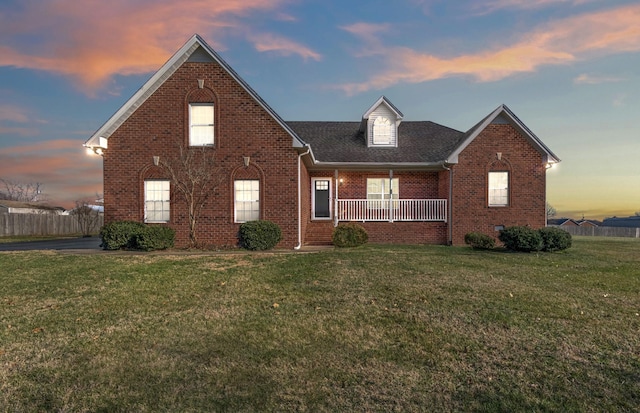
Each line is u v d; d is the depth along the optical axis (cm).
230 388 343
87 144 1341
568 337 472
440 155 1739
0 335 482
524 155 1638
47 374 373
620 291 720
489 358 410
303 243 1559
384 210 1772
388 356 414
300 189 1438
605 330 498
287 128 1394
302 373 374
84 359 409
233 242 1389
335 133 2002
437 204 1702
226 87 1402
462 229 1628
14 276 831
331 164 1680
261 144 1404
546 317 553
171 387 346
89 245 1758
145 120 1388
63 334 486
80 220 3180
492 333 486
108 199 1382
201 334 482
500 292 696
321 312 575
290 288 729
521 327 508
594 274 891
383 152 1802
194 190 1388
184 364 395
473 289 715
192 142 1406
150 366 390
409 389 343
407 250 1314
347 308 595
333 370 380
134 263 991
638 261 1106
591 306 613
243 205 1410
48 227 2961
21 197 5769
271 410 307
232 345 445
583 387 347
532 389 343
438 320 536
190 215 1352
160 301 643
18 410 311
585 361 402
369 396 330
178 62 1385
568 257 1179
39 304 627
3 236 2569
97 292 702
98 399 326
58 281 786
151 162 1384
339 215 1741
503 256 1176
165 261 1027
